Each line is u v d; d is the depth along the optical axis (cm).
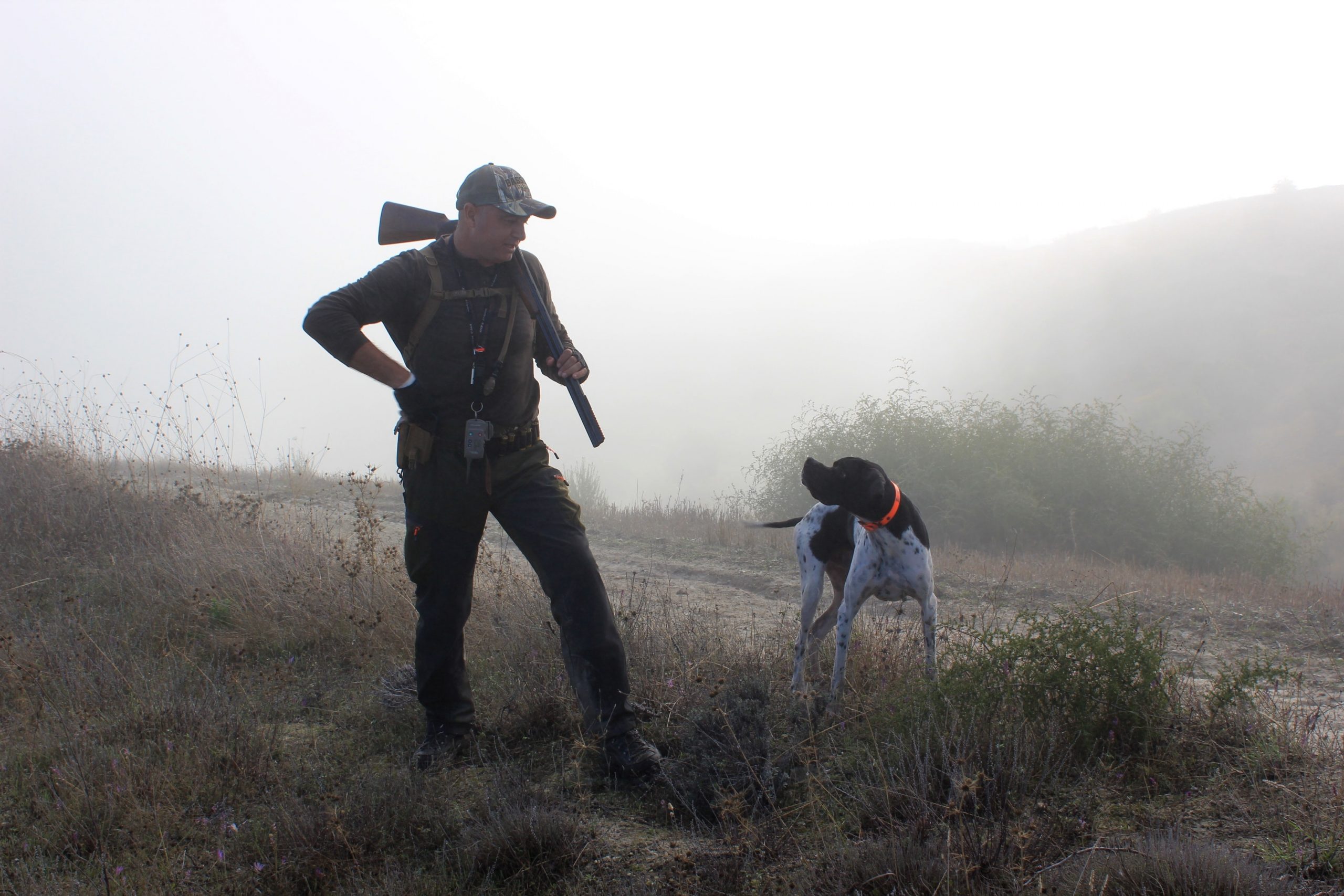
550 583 340
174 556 635
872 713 354
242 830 293
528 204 321
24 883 254
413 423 333
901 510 392
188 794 318
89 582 608
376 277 313
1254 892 224
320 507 1070
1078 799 298
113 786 308
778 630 516
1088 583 771
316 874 263
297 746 367
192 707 373
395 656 470
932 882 242
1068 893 231
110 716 380
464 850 274
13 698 411
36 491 766
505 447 339
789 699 389
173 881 263
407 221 353
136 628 513
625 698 337
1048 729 327
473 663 452
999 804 283
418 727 380
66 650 448
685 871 267
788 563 866
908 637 446
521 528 343
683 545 982
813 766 324
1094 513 1540
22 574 621
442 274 323
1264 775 312
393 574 556
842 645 402
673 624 486
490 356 329
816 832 281
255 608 535
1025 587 757
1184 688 371
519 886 262
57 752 348
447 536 339
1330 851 250
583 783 328
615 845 285
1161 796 303
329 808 285
